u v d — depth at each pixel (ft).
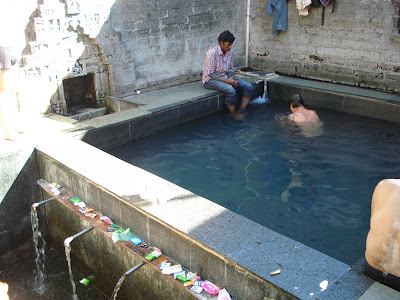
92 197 12.11
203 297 8.35
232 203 13.56
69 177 12.96
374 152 16.98
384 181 7.11
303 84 24.16
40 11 17.94
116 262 11.88
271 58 27.61
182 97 21.95
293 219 12.60
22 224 14.60
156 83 24.02
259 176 15.29
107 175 11.96
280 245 8.44
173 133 19.76
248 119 21.47
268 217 12.73
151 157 17.15
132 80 22.80
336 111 22.52
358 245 11.37
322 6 23.90
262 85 25.14
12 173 13.96
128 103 21.17
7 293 12.94
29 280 13.66
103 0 20.26
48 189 13.58
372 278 7.36
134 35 22.35
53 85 19.33
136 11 22.04
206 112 22.13
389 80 22.26
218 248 8.35
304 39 25.46
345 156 16.69
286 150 17.42
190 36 25.18
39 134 15.81
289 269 7.70
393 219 6.73
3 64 14.12
